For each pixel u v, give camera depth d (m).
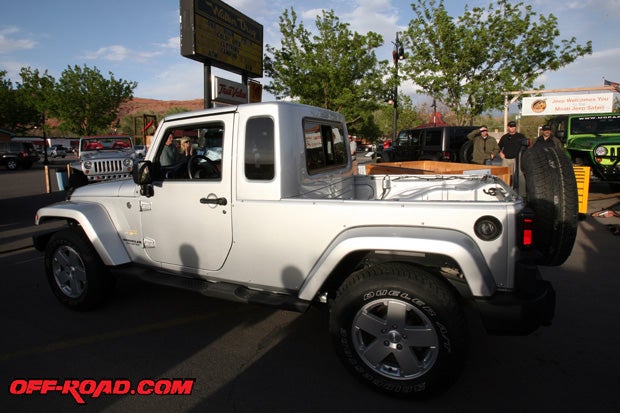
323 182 3.58
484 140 10.49
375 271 2.62
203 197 3.24
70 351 3.36
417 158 13.64
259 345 3.42
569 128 11.30
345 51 19.44
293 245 2.90
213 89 9.57
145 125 17.39
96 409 2.64
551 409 2.56
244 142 3.04
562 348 3.28
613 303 4.09
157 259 3.62
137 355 3.29
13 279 5.11
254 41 11.76
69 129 40.88
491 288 2.39
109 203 3.86
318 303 3.03
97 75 40.22
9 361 3.22
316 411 2.57
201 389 2.82
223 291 3.15
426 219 2.53
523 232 2.39
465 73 18.08
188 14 9.01
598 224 7.37
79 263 4.02
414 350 2.70
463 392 2.74
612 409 2.55
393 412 2.55
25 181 18.12
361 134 43.16
